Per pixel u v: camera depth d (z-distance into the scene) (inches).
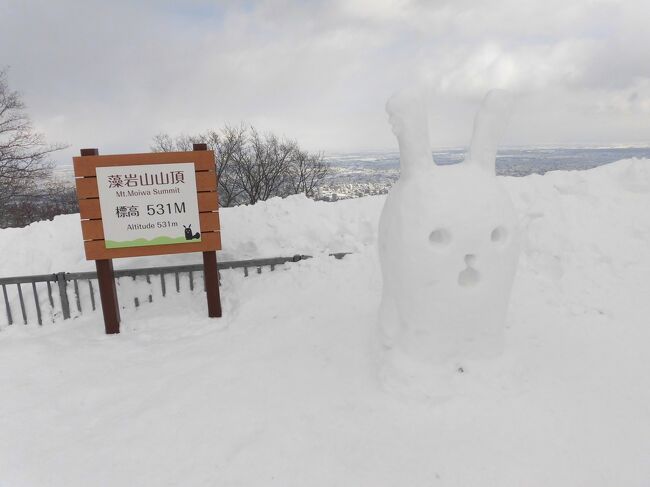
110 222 201.0
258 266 234.1
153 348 191.6
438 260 123.1
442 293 125.3
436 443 116.9
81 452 127.5
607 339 162.1
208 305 216.1
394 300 137.7
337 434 124.5
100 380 166.7
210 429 132.3
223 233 255.6
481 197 124.6
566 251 205.9
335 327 185.6
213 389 153.0
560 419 122.3
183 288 231.5
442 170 130.3
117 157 197.2
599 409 126.6
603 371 143.9
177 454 123.6
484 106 131.2
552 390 133.6
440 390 129.3
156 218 203.8
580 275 195.2
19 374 173.8
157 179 201.2
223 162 905.5
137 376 167.9
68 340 202.8
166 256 241.4
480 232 122.8
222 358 175.2
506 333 164.9
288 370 160.2
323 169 968.9
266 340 186.4
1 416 147.3
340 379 149.3
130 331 210.1
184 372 167.6
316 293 215.2
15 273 231.3
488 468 108.7
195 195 203.9
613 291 186.5
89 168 196.5
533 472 106.9
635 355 152.5
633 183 238.8
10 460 126.3
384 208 141.3
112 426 138.2
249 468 116.0
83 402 154.2
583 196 233.5
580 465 108.7
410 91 128.0
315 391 145.3
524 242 218.4
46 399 156.4
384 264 138.4
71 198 788.0
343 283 217.5
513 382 132.5
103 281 204.4
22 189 767.7
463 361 133.0
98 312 224.2
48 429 139.8
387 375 137.4
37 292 221.6
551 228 217.2
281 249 244.5
